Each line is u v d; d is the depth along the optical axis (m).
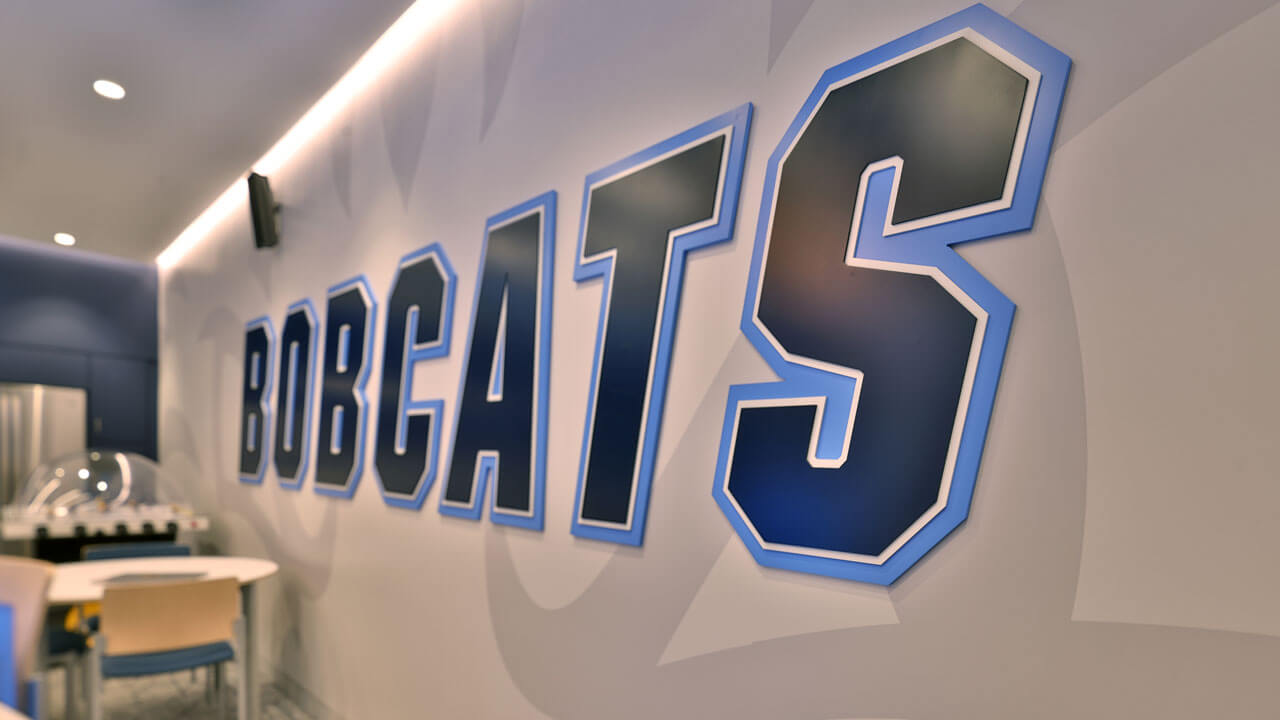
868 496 1.24
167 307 6.14
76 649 2.70
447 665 2.30
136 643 2.28
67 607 2.85
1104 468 0.99
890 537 1.20
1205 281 0.92
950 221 1.18
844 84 1.36
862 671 1.22
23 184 4.39
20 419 5.73
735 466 1.45
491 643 2.11
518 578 2.03
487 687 2.11
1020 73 1.11
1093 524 0.99
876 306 1.27
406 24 2.90
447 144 2.62
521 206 2.17
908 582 1.18
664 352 1.64
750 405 1.44
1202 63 0.95
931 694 1.13
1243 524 0.87
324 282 3.45
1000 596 1.07
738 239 1.53
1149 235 0.97
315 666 3.18
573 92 2.05
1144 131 0.99
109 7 2.69
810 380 1.35
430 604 2.42
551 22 2.17
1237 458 0.88
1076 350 1.03
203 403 5.05
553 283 2.03
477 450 2.23
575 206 1.99
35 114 3.51
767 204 1.46
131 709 3.16
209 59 3.05
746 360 1.48
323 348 3.38
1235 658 0.86
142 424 6.41
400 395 2.71
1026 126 1.10
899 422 1.21
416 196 2.78
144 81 3.22
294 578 3.46
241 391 4.35
